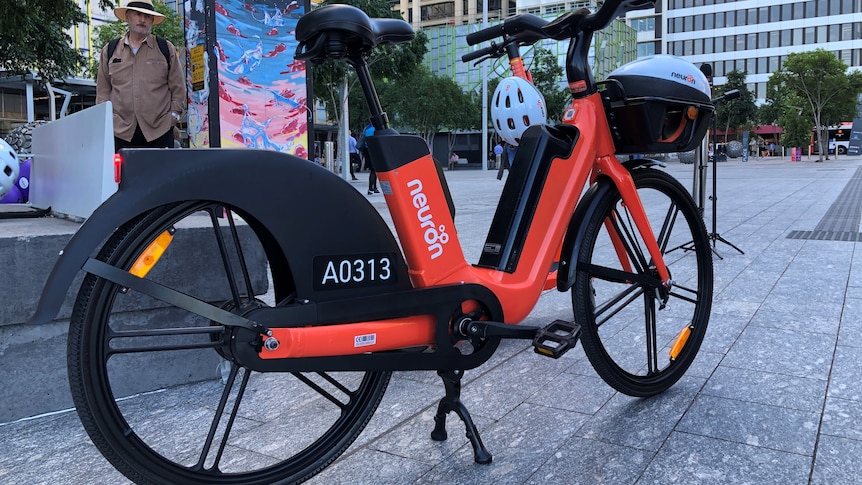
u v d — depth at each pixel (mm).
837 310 4098
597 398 2836
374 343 1903
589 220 2520
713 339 3590
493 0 73562
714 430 2471
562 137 2516
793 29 71938
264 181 1735
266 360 1730
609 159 2584
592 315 2533
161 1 28359
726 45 75312
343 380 3172
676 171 25609
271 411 2803
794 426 2479
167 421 2695
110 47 4637
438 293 2033
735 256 6094
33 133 4113
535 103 4355
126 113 4613
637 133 2523
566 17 2572
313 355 1797
